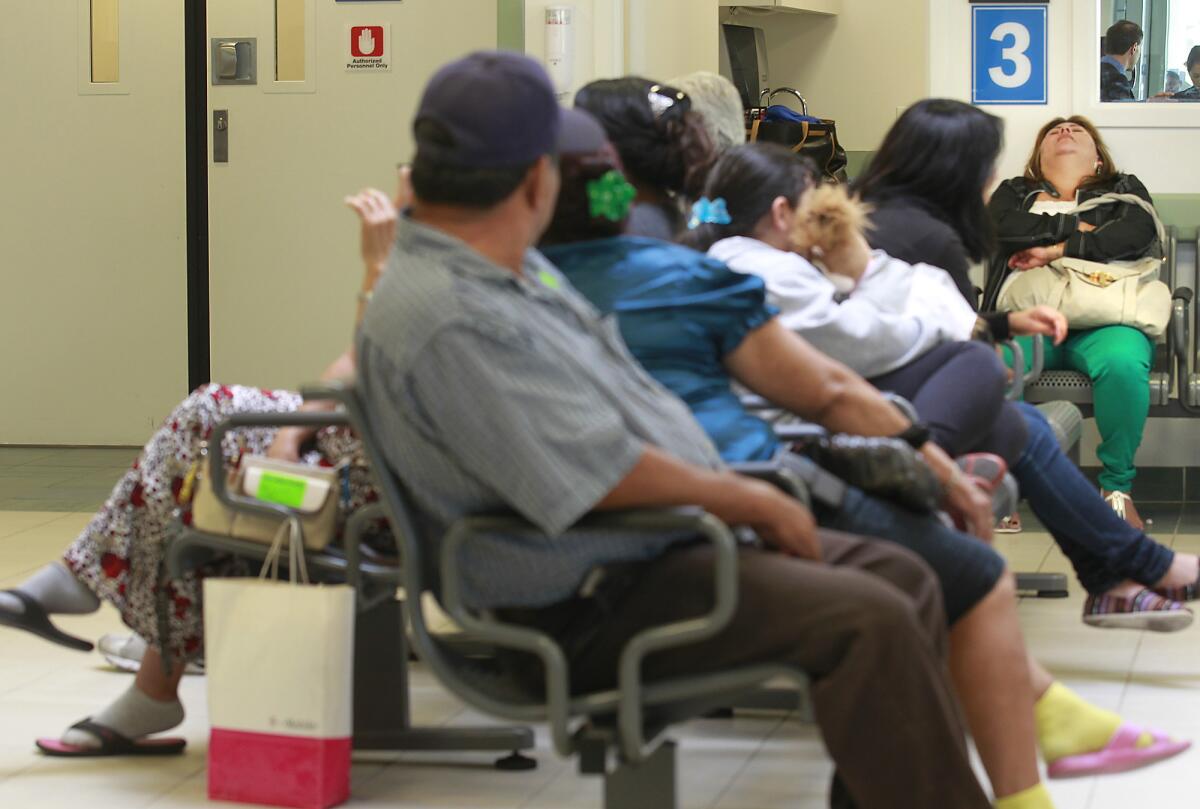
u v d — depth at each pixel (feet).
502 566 11.09
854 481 12.97
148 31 40.50
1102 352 30.12
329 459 16.56
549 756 17.42
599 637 11.26
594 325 11.48
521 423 10.45
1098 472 35.35
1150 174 34.47
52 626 17.01
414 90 38.42
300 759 15.08
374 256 15.74
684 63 36.76
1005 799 12.89
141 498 16.62
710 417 12.83
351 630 15.16
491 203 10.94
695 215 16.96
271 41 38.99
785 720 18.65
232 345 40.16
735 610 10.94
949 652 12.97
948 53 35.09
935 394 17.22
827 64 38.73
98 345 41.73
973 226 20.26
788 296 16.67
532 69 11.03
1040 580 25.38
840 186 17.95
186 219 40.81
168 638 16.55
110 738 17.26
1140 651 21.75
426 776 16.58
